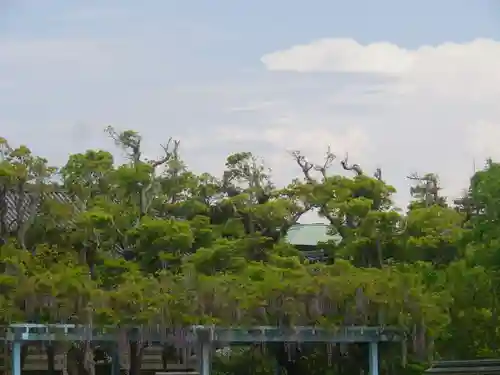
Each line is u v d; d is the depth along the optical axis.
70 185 72.81
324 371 70.25
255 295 61.81
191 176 80.00
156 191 75.19
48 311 58.94
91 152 75.19
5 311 57.69
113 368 65.94
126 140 77.94
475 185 63.47
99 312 58.97
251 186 78.56
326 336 63.28
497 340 66.12
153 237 66.81
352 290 62.38
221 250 66.31
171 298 60.16
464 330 66.56
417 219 71.94
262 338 62.25
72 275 60.06
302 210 75.19
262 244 72.62
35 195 64.50
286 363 71.25
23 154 63.84
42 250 63.16
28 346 64.44
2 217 64.12
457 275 65.38
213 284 61.41
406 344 63.75
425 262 70.06
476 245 63.22
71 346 62.00
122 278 63.94
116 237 68.44
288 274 64.50
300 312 62.31
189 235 67.12
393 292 62.59
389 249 71.75
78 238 66.31
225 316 61.28
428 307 63.00
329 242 77.12
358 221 73.00
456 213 73.56
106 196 74.00
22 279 58.41
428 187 89.25
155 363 78.50
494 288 63.22
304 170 81.62
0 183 61.88
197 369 67.06
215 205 78.38
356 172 79.50
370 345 63.94
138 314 59.50
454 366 63.44
